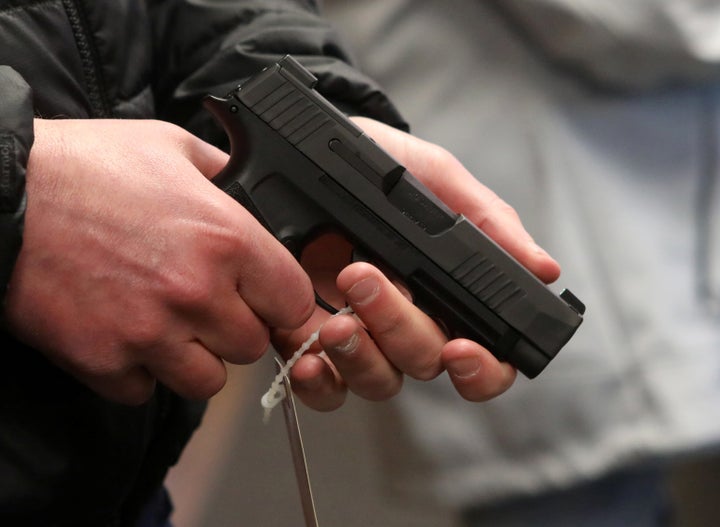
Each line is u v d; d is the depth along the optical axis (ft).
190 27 9.12
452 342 7.73
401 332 7.56
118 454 7.81
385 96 9.37
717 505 20.44
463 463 14.92
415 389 15.03
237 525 20.38
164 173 6.85
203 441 22.72
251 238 6.88
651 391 14.57
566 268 14.48
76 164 6.65
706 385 14.64
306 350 8.23
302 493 7.88
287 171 7.70
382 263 7.91
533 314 7.88
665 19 13.71
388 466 15.81
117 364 6.81
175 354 6.88
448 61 14.60
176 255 6.66
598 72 14.34
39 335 6.72
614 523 15.33
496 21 14.44
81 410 7.53
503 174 14.60
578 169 14.61
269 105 7.68
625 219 14.76
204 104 7.78
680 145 15.07
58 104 7.57
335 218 7.78
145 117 8.36
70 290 6.63
